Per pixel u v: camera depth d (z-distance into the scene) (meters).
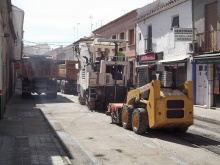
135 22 26.84
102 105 17.05
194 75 18.44
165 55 21.81
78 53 20.81
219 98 16.88
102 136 10.20
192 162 7.28
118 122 12.24
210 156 7.82
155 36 23.30
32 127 11.56
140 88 10.75
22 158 7.22
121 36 31.41
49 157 7.33
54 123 12.91
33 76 24.73
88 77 17.06
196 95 18.58
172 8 20.83
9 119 13.55
